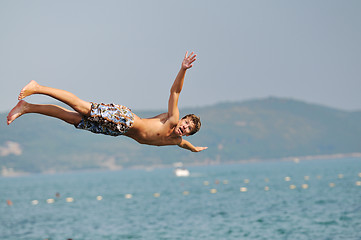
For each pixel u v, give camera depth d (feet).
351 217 204.44
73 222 243.40
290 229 180.96
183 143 43.60
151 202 360.07
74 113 39.45
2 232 209.05
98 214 282.56
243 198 350.84
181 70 39.34
